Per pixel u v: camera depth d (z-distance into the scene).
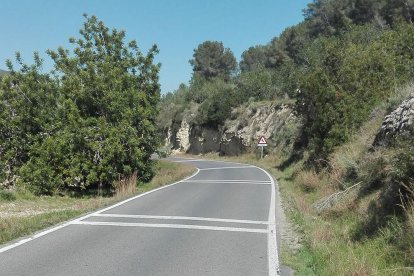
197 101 68.62
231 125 53.44
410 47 23.91
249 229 9.93
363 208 9.75
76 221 10.63
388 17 52.41
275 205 13.71
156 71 23.77
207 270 6.78
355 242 8.05
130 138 20.36
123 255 7.57
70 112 19.61
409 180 7.76
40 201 15.88
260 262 7.27
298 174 20.69
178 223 10.52
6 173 19.33
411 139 8.12
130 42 23.67
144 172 22.17
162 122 71.12
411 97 11.18
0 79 19.81
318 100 18.67
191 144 62.81
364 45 29.31
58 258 7.31
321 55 27.95
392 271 5.97
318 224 10.05
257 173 27.53
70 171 19.14
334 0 63.56
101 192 19.34
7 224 9.36
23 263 6.98
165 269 6.80
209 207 13.11
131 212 12.07
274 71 58.94
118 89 21.03
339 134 17.20
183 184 20.31
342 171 13.95
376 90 18.36
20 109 19.23
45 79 20.59
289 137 35.59
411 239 6.43
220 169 31.64
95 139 19.84
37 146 19.06
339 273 6.24
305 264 7.16
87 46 23.03
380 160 10.39
